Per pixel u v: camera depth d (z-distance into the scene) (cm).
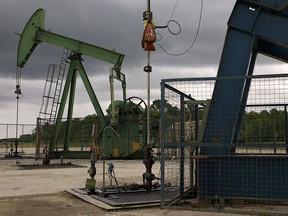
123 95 2592
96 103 2622
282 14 813
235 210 729
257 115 1017
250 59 880
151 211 759
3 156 3042
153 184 1034
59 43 2688
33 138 3466
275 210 738
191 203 803
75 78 2725
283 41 806
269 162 775
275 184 768
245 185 785
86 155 2623
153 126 1656
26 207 829
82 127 2703
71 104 2714
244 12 841
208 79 768
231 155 798
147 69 948
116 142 2475
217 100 822
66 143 2686
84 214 745
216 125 812
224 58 841
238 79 784
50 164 2141
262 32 822
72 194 978
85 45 2625
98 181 1291
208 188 802
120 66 2538
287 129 991
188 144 778
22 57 2825
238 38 841
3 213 767
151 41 941
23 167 1947
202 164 811
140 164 2128
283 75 722
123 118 2505
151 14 951
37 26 2730
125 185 977
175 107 835
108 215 727
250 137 999
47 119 2653
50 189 1115
